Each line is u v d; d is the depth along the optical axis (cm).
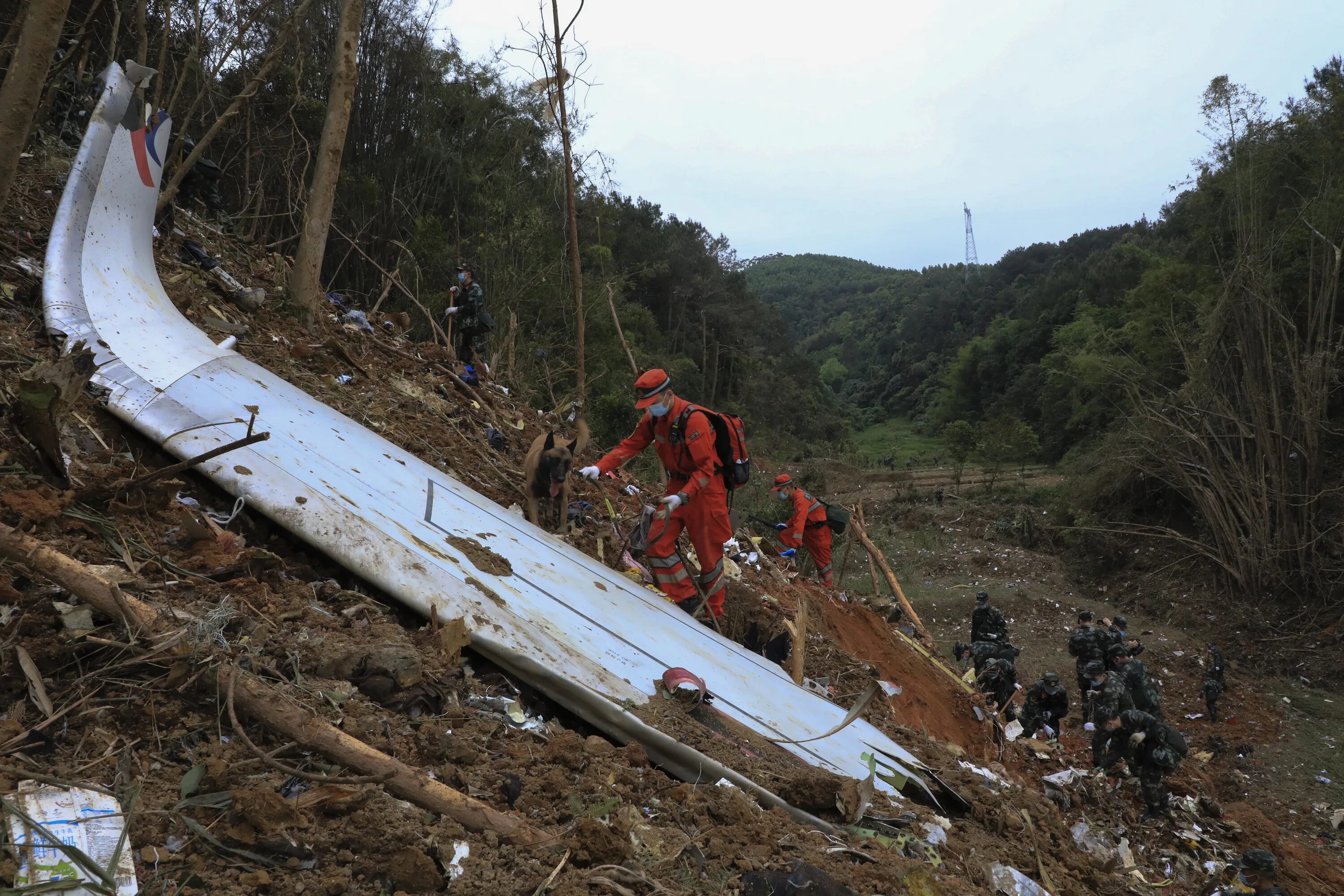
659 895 253
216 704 270
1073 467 2816
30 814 210
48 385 335
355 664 319
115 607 288
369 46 1877
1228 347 2164
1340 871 873
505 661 363
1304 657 1695
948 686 843
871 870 303
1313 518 1855
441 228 1766
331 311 897
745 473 596
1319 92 2180
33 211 618
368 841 241
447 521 480
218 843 227
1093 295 6469
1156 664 1700
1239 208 2175
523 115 2170
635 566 672
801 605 660
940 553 2498
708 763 348
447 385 889
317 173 776
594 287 2223
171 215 777
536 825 277
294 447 467
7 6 780
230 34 997
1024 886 356
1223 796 1137
